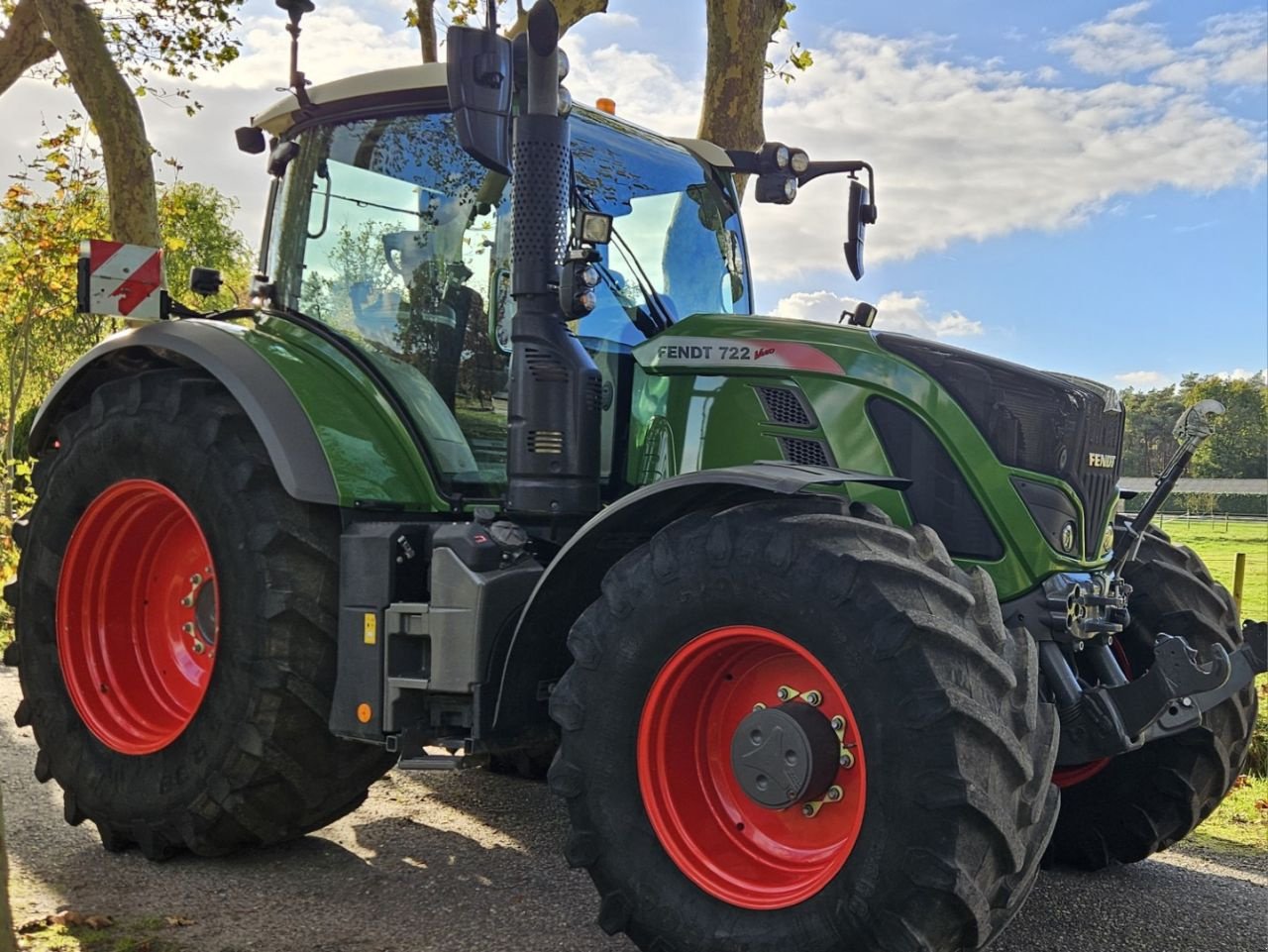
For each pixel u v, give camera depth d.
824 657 2.55
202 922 3.10
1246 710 3.68
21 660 4.11
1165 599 3.75
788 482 2.64
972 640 2.49
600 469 3.60
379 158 4.00
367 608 3.41
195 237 24.84
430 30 10.47
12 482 11.45
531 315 3.42
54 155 12.58
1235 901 3.52
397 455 3.70
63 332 15.42
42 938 2.91
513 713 3.19
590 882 3.52
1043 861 3.86
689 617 2.76
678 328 3.57
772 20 7.48
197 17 11.90
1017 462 3.14
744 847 2.83
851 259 4.32
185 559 4.05
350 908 3.25
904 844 2.39
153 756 3.68
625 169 3.98
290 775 3.54
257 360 3.75
